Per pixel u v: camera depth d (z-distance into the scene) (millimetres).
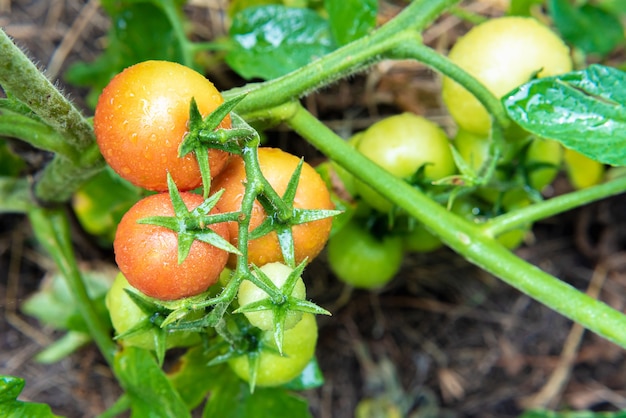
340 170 418
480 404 591
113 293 353
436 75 590
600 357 595
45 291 520
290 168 317
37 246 539
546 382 595
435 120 589
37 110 318
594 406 589
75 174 382
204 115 289
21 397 516
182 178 292
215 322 293
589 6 511
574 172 501
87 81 517
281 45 433
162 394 358
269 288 282
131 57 457
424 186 405
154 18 451
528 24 389
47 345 528
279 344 280
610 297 609
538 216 366
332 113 586
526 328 604
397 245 467
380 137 414
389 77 584
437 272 596
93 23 561
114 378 535
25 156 409
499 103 355
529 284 353
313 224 312
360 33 410
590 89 340
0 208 436
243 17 435
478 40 388
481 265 362
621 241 611
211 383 403
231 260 311
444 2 370
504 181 411
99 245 537
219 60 536
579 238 611
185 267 281
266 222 296
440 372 595
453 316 603
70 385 528
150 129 282
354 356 590
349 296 585
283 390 410
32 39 547
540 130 339
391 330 596
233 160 309
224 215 280
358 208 451
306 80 362
